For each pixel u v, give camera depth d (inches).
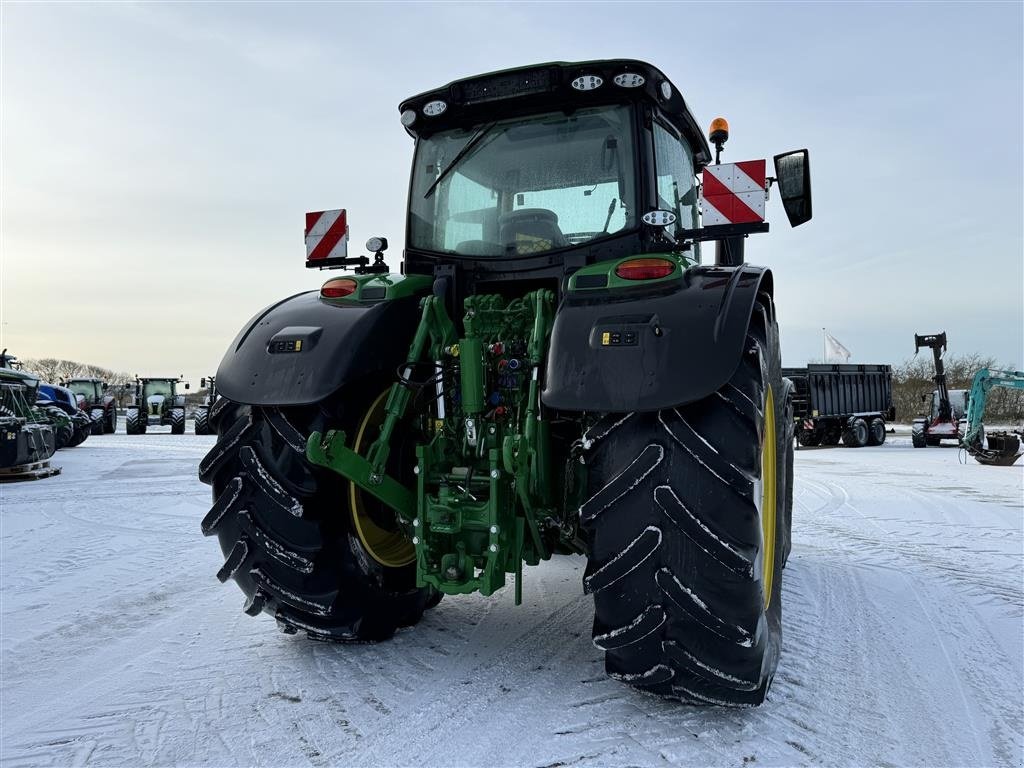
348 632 106.2
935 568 170.6
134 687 99.8
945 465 477.1
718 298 84.4
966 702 93.7
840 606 138.2
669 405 77.1
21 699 96.7
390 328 106.7
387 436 102.6
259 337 107.1
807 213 117.6
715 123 135.0
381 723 87.0
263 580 100.0
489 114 119.2
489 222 118.1
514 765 76.7
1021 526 231.6
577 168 113.1
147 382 1074.7
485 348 105.3
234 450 100.5
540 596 143.8
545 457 98.0
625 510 80.4
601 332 84.0
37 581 165.6
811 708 91.2
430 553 100.2
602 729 84.9
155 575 170.7
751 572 75.3
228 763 78.0
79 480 386.6
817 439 714.2
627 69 106.3
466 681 99.7
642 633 81.0
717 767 76.4
